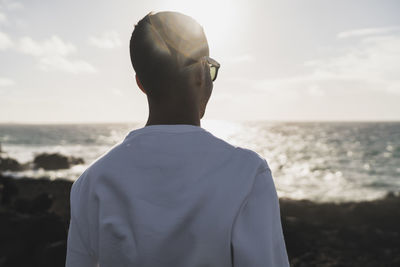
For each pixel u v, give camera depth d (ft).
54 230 23.00
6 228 22.12
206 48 2.95
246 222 2.44
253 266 2.31
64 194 59.62
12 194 46.96
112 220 2.64
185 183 2.57
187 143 2.73
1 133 374.63
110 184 2.74
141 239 2.50
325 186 82.48
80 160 131.95
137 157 2.77
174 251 2.45
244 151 2.70
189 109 2.89
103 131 465.88
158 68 2.80
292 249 30.78
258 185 2.55
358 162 131.23
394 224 44.98
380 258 29.55
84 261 2.90
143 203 2.58
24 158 146.20
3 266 20.31
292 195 71.00
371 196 69.97
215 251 2.41
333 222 46.73
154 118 2.93
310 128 543.80
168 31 2.78
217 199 2.48
